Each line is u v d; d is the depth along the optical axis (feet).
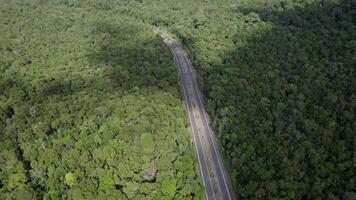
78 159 641.81
